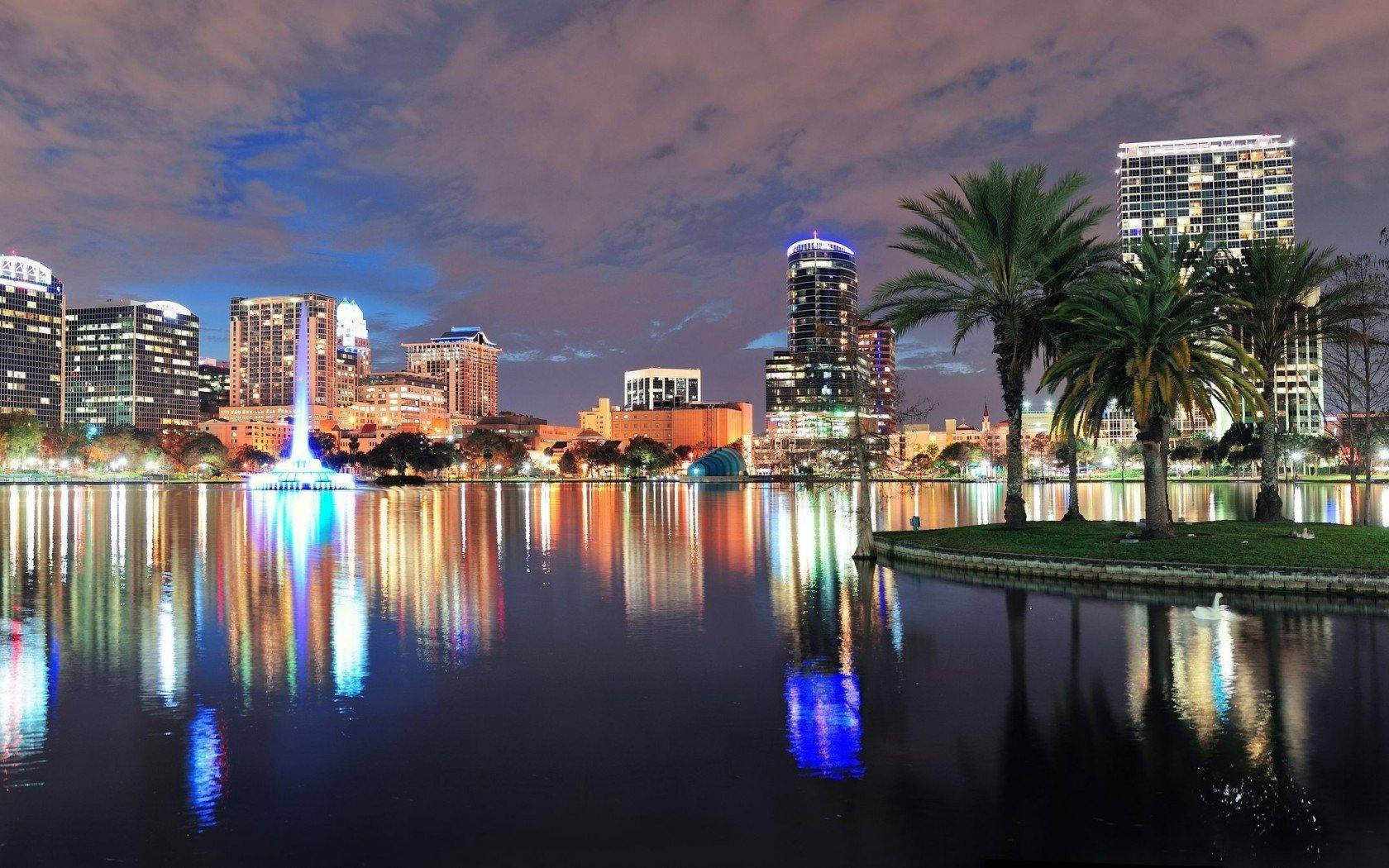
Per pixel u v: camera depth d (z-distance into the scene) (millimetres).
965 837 9500
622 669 16922
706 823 9828
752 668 16953
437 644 19234
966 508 78938
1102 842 9375
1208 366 31953
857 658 17781
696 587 28078
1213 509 71312
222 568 33219
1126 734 12773
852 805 10320
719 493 134125
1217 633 20172
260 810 10219
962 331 40812
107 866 8844
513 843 9367
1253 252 43031
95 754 12094
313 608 24000
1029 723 13305
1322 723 13211
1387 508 67938
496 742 12594
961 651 18344
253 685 15688
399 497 113500
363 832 9641
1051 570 29906
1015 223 38000
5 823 9859
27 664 17312
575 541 45812
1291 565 26422
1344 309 41719
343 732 13047
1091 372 32906
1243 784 10906
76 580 29562
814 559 36625
